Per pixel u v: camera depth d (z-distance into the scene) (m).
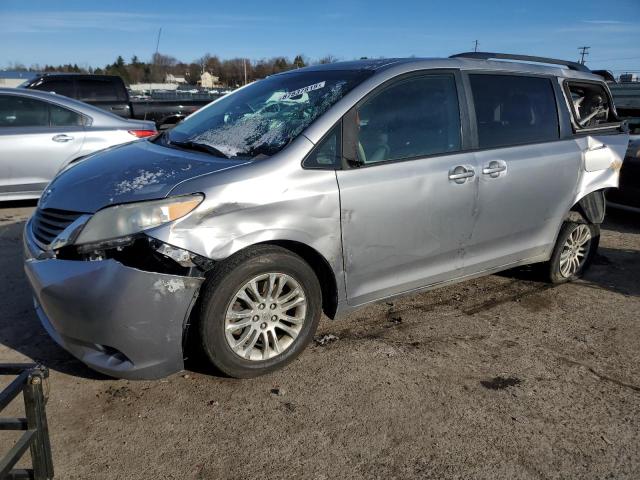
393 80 3.37
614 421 2.80
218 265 2.76
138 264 2.61
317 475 2.35
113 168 3.10
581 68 4.64
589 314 4.07
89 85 10.23
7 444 2.49
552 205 4.14
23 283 4.27
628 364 3.37
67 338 2.75
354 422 2.70
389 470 2.39
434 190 3.39
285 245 3.01
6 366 1.98
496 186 3.71
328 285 3.22
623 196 6.68
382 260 3.30
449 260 3.66
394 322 3.81
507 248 3.99
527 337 3.67
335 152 3.08
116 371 2.70
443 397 2.93
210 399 2.85
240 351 2.92
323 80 3.54
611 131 4.63
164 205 2.65
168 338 2.70
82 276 2.60
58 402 2.79
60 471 2.33
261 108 3.55
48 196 3.09
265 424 2.67
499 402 2.91
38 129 6.39
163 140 3.75
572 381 3.15
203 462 2.41
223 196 2.73
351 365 3.21
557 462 2.49
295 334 3.09
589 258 4.75
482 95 3.77
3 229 5.75
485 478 2.37
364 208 3.13
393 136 3.33
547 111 4.16
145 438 2.55
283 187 2.88
